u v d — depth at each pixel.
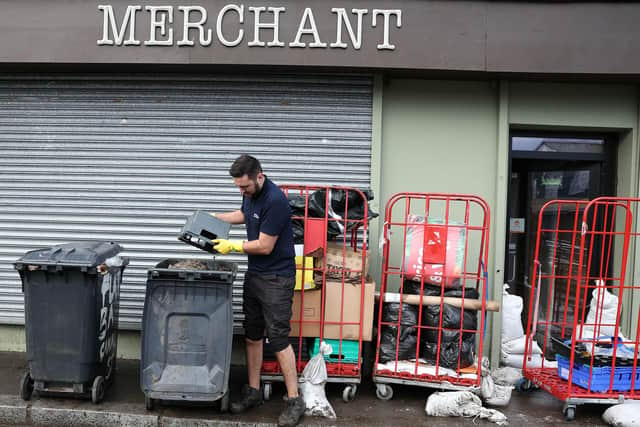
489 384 4.09
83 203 5.10
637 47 4.51
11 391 4.10
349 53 4.61
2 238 5.17
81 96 5.08
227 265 4.01
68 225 5.12
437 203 4.94
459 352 4.05
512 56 4.55
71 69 4.95
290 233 3.71
